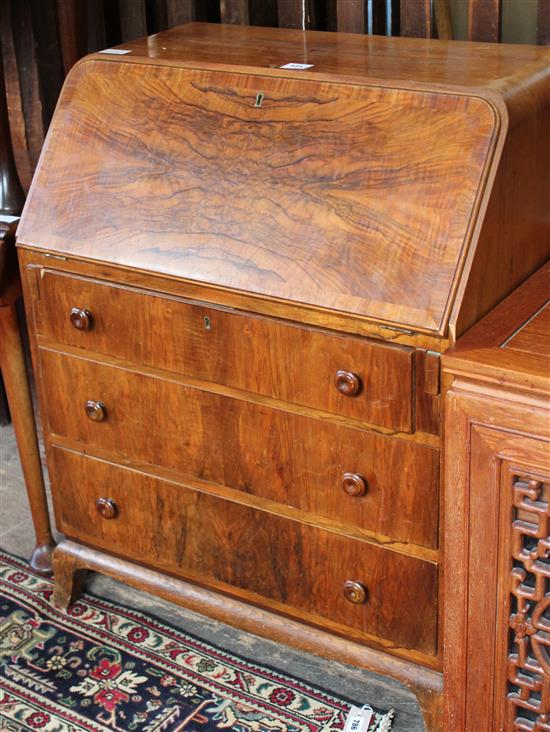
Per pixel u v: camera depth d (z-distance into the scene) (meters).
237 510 2.06
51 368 2.20
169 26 2.63
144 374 2.06
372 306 1.71
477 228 1.67
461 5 2.74
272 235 1.83
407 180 1.74
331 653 2.05
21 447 2.44
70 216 2.04
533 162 1.81
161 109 1.98
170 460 2.11
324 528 1.95
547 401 1.54
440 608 1.87
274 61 1.96
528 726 1.81
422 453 1.77
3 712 2.13
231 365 1.93
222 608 2.17
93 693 2.17
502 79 1.78
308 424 1.88
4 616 2.40
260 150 1.87
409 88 1.76
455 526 1.72
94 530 2.32
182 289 1.93
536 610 1.70
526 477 1.61
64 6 2.37
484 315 1.75
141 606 2.43
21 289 2.30
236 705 2.12
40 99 2.77
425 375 1.71
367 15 2.35
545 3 2.15
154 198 1.96
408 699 2.12
